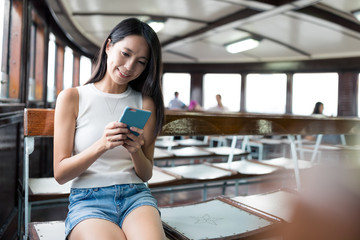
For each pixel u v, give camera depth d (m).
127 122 1.00
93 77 1.21
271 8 4.86
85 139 1.13
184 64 10.11
